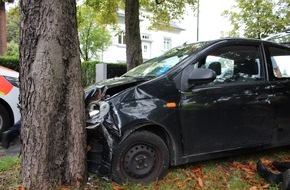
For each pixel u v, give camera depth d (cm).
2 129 595
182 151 406
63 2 342
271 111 457
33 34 336
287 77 487
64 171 351
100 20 1617
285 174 360
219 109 421
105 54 3145
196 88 413
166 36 3809
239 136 436
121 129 368
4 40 2031
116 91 411
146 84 399
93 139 381
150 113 384
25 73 341
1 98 591
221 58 445
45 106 337
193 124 408
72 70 351
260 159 482
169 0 1620
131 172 381
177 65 422
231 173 427
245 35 1800
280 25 1714
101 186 370
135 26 1128
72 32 351
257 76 461
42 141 338
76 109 353
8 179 388
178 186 383
